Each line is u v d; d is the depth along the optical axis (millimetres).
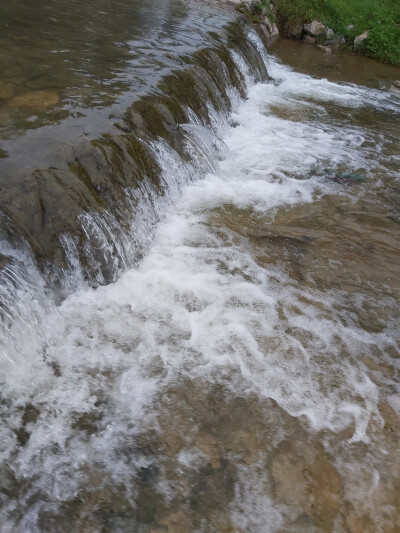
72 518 2865
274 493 3109
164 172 5516
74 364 3740
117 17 9477
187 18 10703
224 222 5598
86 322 4086
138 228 4902
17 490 2961
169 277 4684
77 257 4211
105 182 4625
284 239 5504
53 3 9445
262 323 4367
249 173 6840
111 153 4781
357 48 14938
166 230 5273
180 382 3740
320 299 4746
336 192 6668
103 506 2938
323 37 14828
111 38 8031
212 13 11883
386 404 3805
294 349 4168
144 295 4449
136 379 3711
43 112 5070
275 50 13695
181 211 5617
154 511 2943
